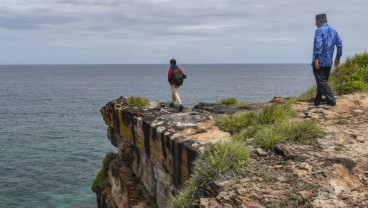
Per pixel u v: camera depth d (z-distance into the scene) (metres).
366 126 9.56
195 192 7.71
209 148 8.43
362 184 6.90
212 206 6.62
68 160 42.16
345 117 10.39
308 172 7.17
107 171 20.59
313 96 13.30
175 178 11.30
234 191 6.93
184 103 83.19
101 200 19.48
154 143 12.93
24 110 84.00
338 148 8.21
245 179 7.29
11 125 64.31
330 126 9.67
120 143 18.17
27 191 32.22
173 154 11.20
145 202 14.62
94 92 130.38
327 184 6.75
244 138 9.41
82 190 32.72
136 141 15.12
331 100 11.38
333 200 6.39
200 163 8.21
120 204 16.09
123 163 17.61
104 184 19.67
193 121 12.69
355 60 15.87
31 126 63.34
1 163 40.50
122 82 188.75
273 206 6.36
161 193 13.08
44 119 71.06
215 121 12.12
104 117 19.50
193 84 153.00
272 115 10.30
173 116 13.41
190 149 9.80
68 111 82.31
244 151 7.95
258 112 10.98
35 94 125.38
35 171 37.88
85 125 64.44
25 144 49.66
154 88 141.88
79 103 98.00
